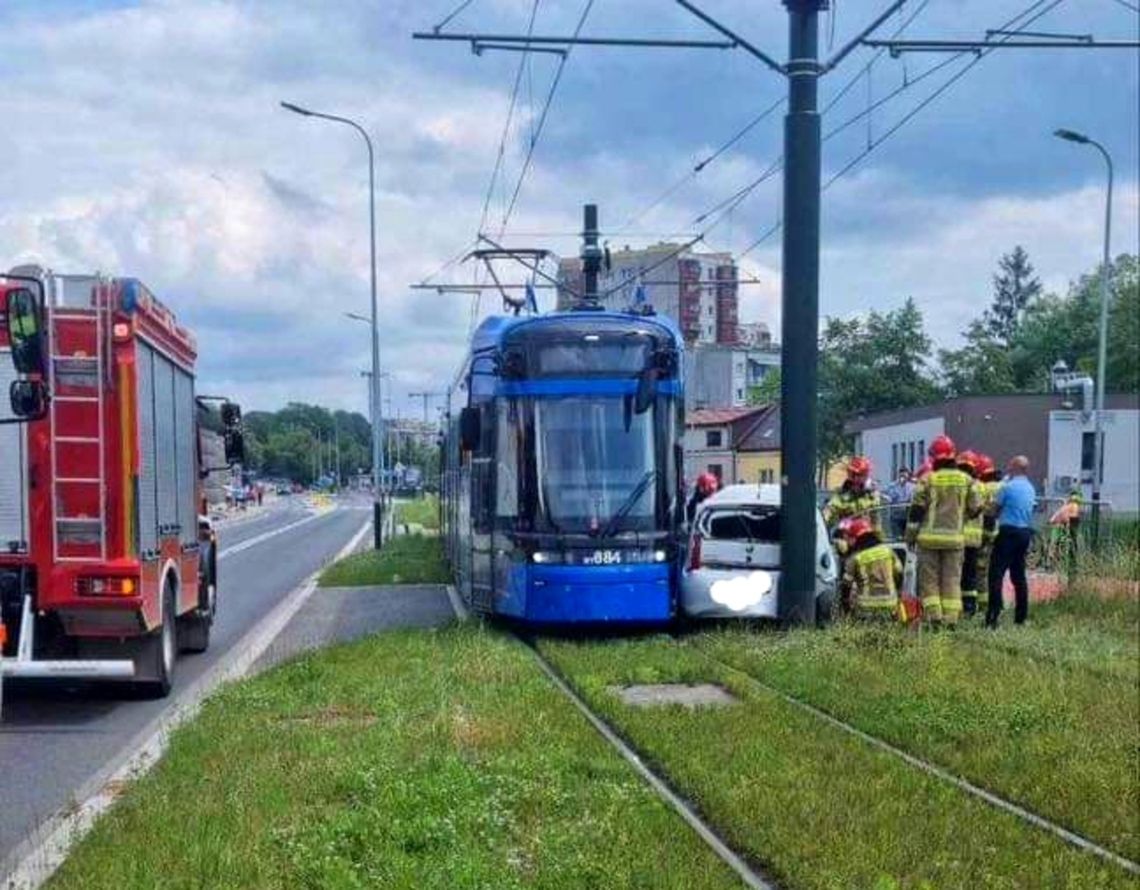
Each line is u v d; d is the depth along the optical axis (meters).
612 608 15.77
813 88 16.38
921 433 53.31
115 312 11.73
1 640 9.96
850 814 7.75
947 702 11.08
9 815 8.73
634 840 7.24
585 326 16.30
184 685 14.12
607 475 16.05
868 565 16.73
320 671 13.39
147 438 12.35
